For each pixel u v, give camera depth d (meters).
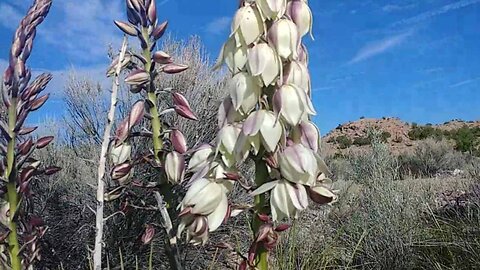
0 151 0.65
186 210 0.53
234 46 0.53
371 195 2.27
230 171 0.55
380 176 2.44
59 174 1.93
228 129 0.54
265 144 0.51
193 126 2.04
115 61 0.78
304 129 0.54
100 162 0.63
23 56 0.63
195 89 2.16
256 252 0.53
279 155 0.52
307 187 0.53
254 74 0.50
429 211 2.22
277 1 0.51
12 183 0.65
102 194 0.63
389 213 2.08
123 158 0.78
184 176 0.76
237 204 0.56
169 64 0.80
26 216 0.72
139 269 1.81
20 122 0.64
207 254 1.76
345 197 2.39
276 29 0.51
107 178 1.78
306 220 2.08
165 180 0.78
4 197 0.65
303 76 0.53
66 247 1.76
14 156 0.65
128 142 0.79
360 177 2.94
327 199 0.53
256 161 0.54
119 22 0.79
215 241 1.87
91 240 1.75
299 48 0.55
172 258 0.69
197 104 2.12
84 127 2.10
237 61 0.53
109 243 1.70
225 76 2.31
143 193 1.64
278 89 0.52
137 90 0.80
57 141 2.19
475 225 1.91
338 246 2.05
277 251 1.55
